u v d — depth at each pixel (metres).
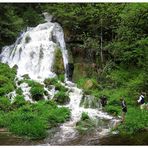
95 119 19.06
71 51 28.44
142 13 24.53
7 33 29.20
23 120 17.80
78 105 21.89
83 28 29.12
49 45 27.14
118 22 26.84
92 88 24.31
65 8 30.02
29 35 28.78
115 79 25.06
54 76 25.98
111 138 15.73
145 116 18.69
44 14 33.66
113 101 21.94
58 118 18.78
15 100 20.92
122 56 25.75
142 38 24.11
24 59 27.39
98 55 27.61
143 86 22.91
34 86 22.91
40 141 15.51
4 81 23.27
